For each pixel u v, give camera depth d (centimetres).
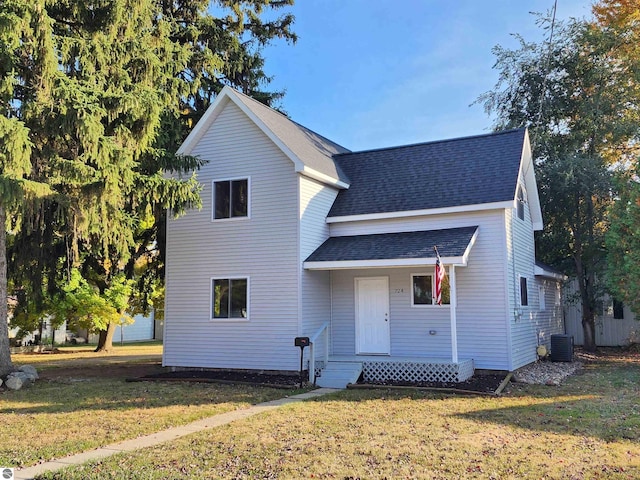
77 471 618
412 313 1544
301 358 1344
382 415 948
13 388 1304
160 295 2700
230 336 1566
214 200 1634
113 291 2570
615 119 2286
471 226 1492
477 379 1341
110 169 1176
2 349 1380
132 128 1268
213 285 1611
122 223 1370
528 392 1196
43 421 916
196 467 641
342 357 1498
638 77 2178
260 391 1246
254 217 1569
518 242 1627
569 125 2417
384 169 1773
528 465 640
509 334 1420
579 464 645
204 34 1978
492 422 883
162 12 1841
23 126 1077
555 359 1819
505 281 1438
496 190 1477
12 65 1120
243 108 1588
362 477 601
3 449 729
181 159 1491
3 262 1391
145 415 963
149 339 4025
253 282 1550
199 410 1007
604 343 2408
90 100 1137
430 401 1092
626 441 755
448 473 614
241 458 677
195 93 1827
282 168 1545
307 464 649
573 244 2297
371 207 1616
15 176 1079
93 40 1230
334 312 1630
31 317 2527
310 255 1544
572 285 2420
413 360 1387
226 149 1631
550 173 2155
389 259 1387
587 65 2314
